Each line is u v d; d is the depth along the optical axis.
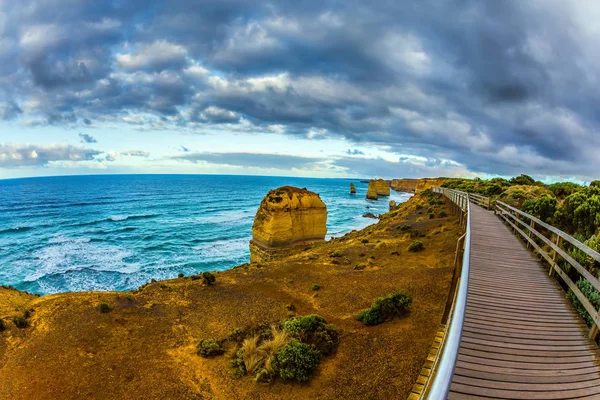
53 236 62.94
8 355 14.38
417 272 20.55
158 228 72.38
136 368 13.25
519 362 6.28
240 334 15.35
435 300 15.87
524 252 14.38
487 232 18.20
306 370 11.71
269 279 23.27
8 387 12.40
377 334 13.62
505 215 23.19
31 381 12.67
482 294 9.66
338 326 14.95
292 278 23.09
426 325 13.58
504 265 12.50
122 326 16.61
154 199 141.25
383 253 27.03
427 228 33.81
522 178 55.94
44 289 35.53
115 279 38.75
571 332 7.59
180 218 88.19
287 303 18.62
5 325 16.53
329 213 99.44
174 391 11.79
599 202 16.50
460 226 29.31
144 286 23.02
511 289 10.12
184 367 13.23
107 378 12.69
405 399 9.59
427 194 68.50
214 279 22.86
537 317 8.29
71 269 42.16
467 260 6.95
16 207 109.56
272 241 44.88
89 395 11.80
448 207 43.78
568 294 9.77
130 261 46.28
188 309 18.48
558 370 6.07
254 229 48.72
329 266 25.47
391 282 19.44
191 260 47.69
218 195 170.25
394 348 12.32
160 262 46.12
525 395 5.32
